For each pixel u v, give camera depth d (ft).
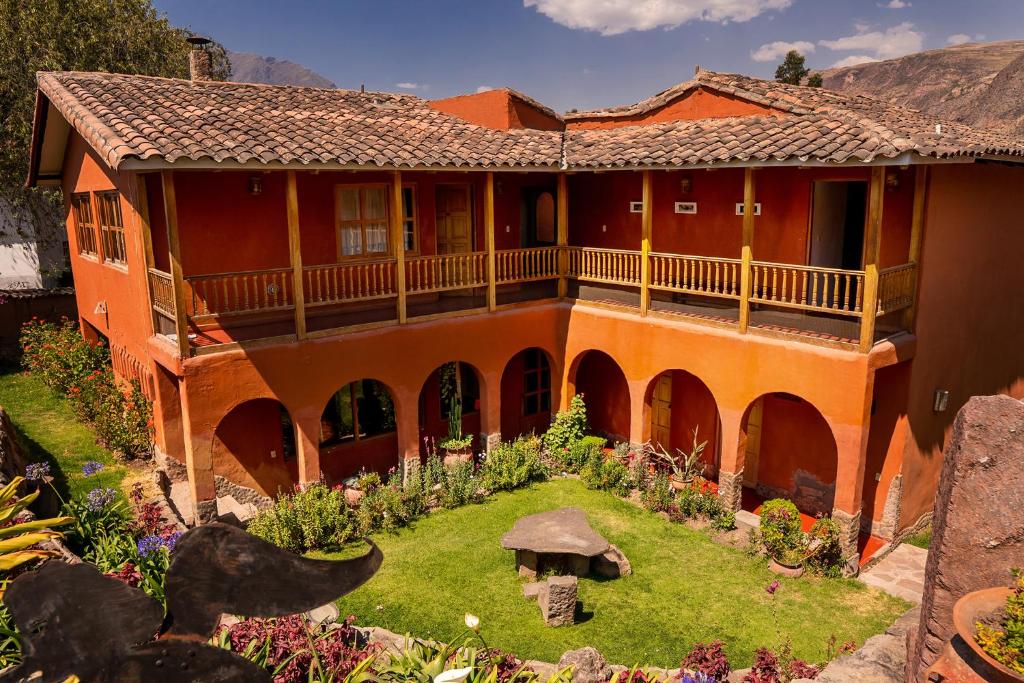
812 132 36.50
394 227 43.06
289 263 43.73
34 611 10.10
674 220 47.55
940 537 17.13
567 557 35.09
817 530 35.83
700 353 41.91
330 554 36.81
